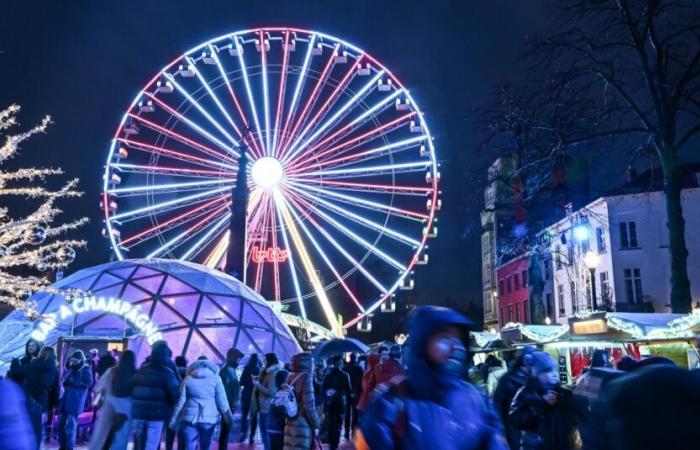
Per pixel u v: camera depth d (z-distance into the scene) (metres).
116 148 31.03
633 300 37.59
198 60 33.16
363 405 8.64
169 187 31.45
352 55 32.97
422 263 30.61
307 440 8.41
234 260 27.02
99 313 19.72
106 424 7.89
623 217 38.50
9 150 18.33
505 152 28.06
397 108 32.09
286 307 35.69
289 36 33.38
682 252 19.19
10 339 20.30
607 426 1.82
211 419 8.97
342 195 31.69
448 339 2.79
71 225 20.17
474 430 2.71
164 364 8.99
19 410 3.00
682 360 14.78
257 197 31.78
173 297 21.11
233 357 12.47
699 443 1.61
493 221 57.69
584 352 18.00
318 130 32.03
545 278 48.56
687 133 19.83
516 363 6.61
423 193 31.16
